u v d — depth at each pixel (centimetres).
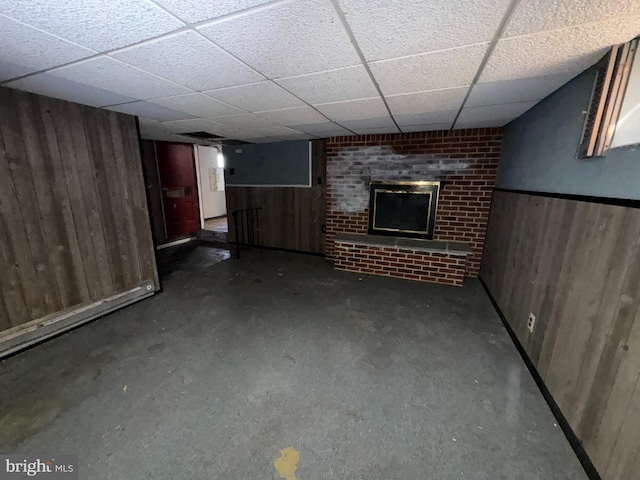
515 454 138
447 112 256
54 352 217
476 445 143
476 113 258
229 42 128
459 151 344
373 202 396
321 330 249
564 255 166
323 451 140
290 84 185
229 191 542
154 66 156
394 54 141
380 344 228
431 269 357
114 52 139
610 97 130
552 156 192
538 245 201
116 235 283
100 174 265
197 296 322
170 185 557
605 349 125
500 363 204
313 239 484
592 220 142
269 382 186
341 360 208
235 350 221
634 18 105
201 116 284
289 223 498
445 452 139
